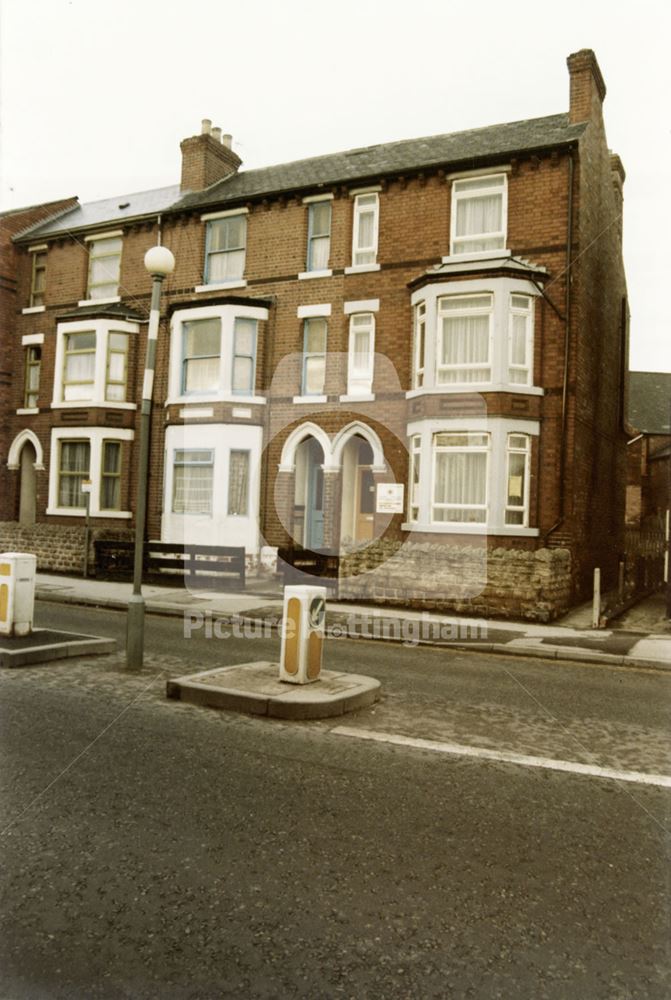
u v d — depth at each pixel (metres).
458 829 4.21
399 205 16.80
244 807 4.42
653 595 18.77
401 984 2.79
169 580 16.72
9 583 9.07
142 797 4.52
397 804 4.55
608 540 19.28
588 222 16.11
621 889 3.57
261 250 18.44
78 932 3.07
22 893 3.37
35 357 22.20
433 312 15.54
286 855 3.81
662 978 2.87
